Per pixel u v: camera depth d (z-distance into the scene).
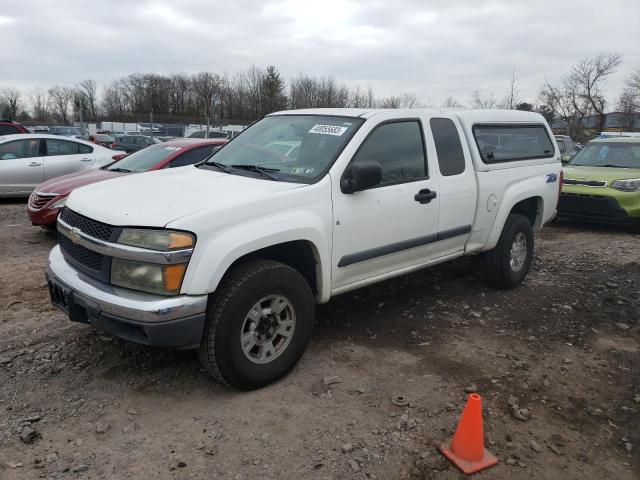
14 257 6.81
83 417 3.27
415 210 4.53
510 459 3.05
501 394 3.73
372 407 3.49
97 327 3.39
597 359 4.34
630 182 9.36
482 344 4.54
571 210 9.84
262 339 3.61
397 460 2.99
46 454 2.92
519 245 5.88
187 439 3.09
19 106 81.75
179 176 4.23
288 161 4.24
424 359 4.21
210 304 3.38
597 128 46.72
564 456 3.10
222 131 32.94
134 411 3.34
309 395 3.60
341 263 4.06
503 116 5.72
